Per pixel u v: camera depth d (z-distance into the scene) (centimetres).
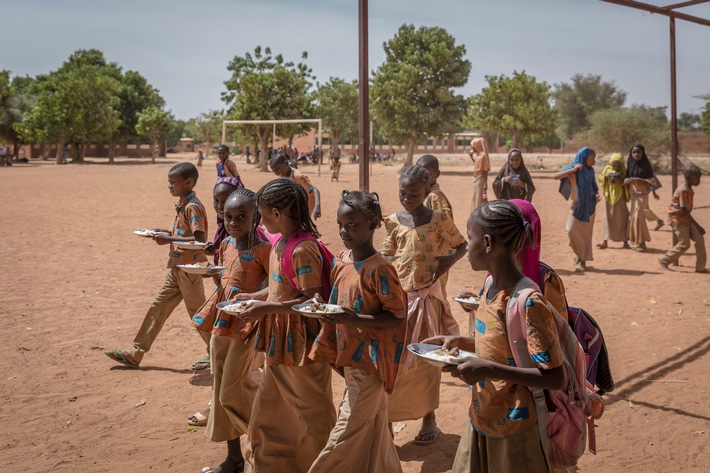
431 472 479
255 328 441
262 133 5109
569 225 1205
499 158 6288
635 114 5512
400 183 521
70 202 2473
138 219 2030
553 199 2778
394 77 5175
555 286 335
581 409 318
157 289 1089
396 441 537
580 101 9262
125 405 607
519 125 5294
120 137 8231
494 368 294
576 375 317
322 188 3231
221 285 476
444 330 522
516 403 311
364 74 595
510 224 304
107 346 778
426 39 5209
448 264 511
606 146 5588
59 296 1028
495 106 5356
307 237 414
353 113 8569
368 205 382
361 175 599
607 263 1309
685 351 743
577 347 318
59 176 4062
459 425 564
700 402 598
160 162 7356
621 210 1455
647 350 750
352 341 384
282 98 5091
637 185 1438
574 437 316
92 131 6725
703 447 512
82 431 551
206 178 3747
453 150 9344
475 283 1130
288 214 409
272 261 423
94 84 6788
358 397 382
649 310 930
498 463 317
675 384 643
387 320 379
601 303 973
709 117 6188
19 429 553
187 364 723
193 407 604
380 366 383
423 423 532
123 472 480
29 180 3653
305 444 417
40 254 1418
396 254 531
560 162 5997
